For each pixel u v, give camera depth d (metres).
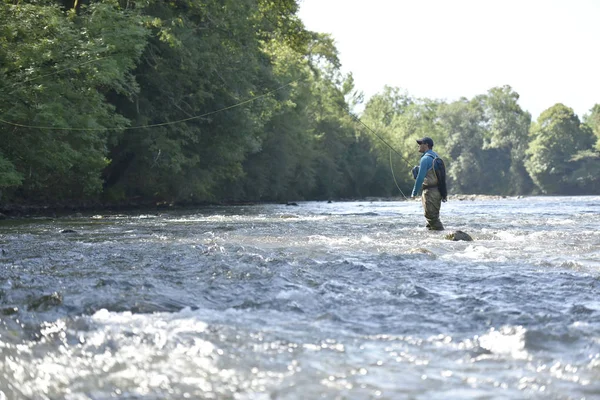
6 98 20.72
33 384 2.78
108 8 25.30
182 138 33.69
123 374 2.92
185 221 17.31
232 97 32.69
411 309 4.50
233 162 38.28
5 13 21.45
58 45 22.02
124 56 25.38
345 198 69.19
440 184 13.03
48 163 22.31
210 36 32.53
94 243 9.58
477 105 127.44
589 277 5.91
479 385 2.81
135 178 35.84
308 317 4.24
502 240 10.40
